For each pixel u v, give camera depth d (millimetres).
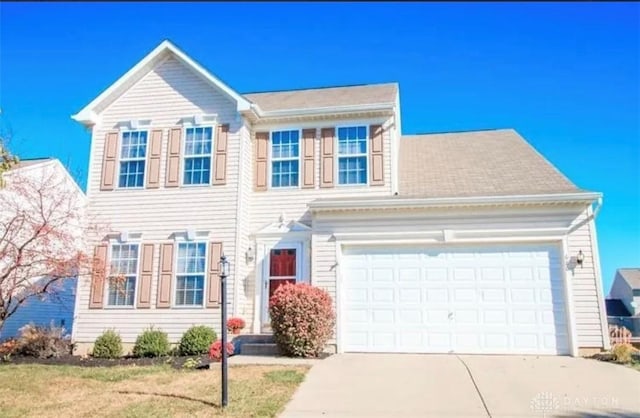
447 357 12156
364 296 13555
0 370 11125
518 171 15352
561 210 13062
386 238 13727
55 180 17953
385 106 15258
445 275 13336
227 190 15336
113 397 8688
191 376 10242
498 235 13211
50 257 14023
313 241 14039
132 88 16719
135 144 16297
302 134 15930
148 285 15141
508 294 12984
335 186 15352
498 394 8664
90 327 15102
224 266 8414
